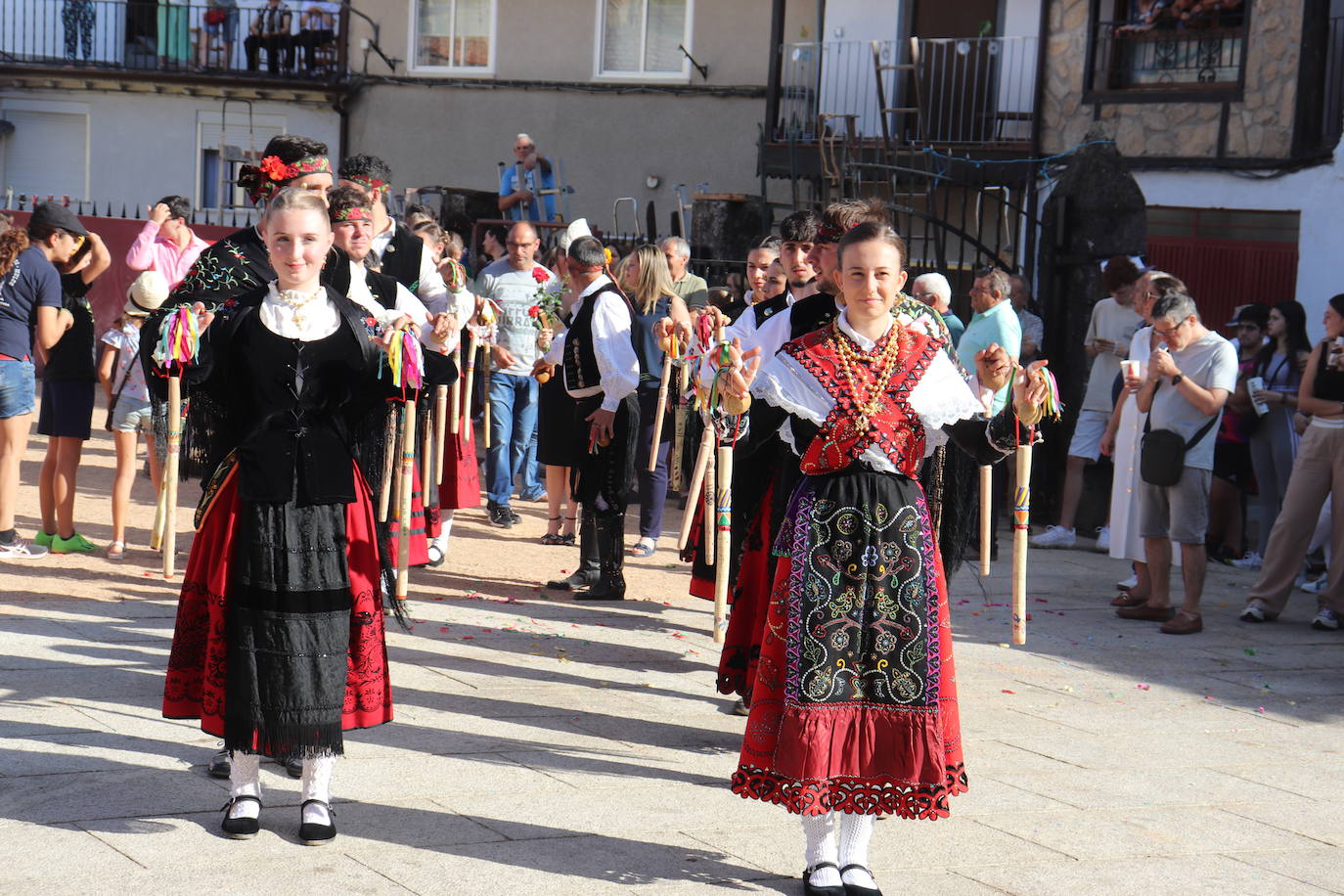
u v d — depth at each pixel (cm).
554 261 1045
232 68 2030
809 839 360
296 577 362
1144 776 482
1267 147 1337
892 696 354
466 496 757
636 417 712
